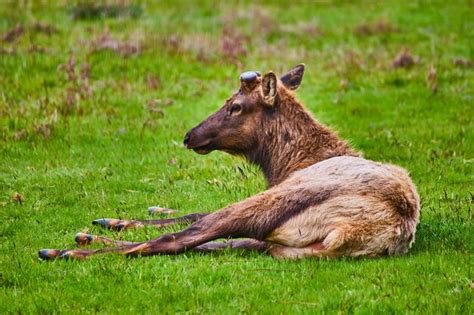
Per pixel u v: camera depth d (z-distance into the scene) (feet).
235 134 78.79
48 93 128.88
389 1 209.05
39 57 143.43
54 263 66.39
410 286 59.77
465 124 115.55
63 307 57.93
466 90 130.41
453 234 72.43
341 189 65.51
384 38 172.76
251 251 68.85
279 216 65.51
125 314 56.70
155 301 58.65
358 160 69.46
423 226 74.90
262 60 155.63
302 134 77.10
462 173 96.22
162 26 176.24
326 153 76.43
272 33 179.73
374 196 65.36
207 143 79.36
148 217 82.53
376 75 140.26
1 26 167.22
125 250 67.10
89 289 61.26
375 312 55.77
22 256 69.51
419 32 175.94
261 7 206.18
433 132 111.65
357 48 165.07
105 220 77.41
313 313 55.72
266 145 78.18
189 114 123.13
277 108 77.87
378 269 62.49
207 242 71.15
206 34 169.48
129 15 183.11
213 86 138.00
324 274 61.62
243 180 92.22
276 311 56.13
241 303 57.57
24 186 93.30
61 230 78.48
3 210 84.74
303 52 161.17
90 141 110.32
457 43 164.04
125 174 97.35
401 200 66.18
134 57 146.30
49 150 106.11
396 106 125.29
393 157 103.09
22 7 184.96
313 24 184.55
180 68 144.97
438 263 64.28
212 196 88.48
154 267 64.44
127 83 134.82
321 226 64.59
